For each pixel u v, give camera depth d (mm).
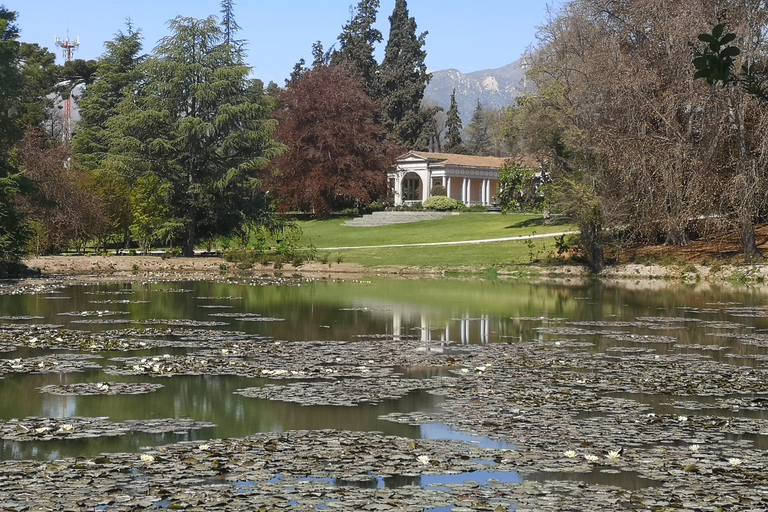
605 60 43188
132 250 54188
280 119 85500
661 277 43000
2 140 42094
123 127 54969
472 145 149500
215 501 8180
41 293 32250
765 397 13859
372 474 9250
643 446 10641
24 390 13844
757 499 8430
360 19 110438
